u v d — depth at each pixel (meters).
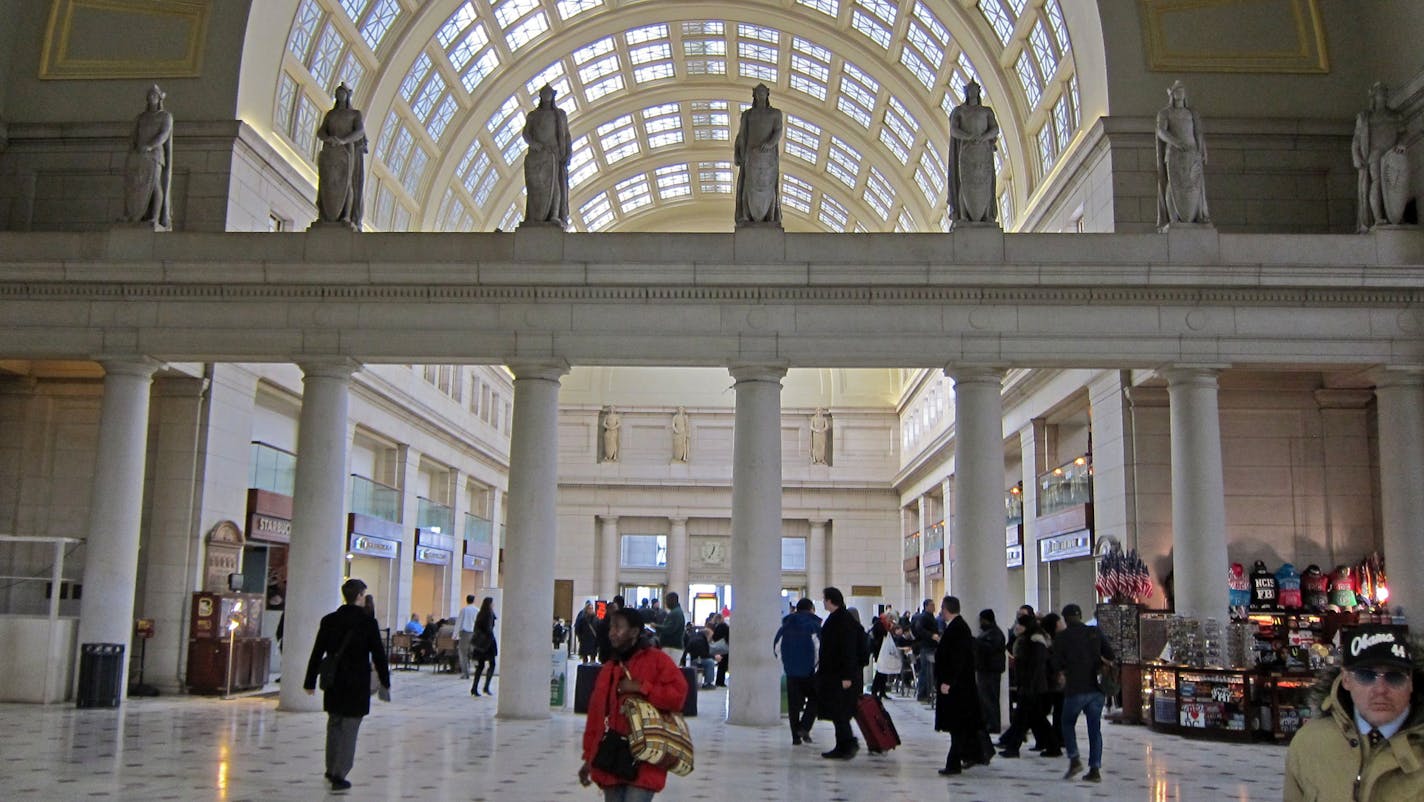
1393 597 16.62
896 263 16.67
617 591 48.53
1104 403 21.05
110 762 11.37
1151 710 16.50
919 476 43.59
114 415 17.20
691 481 48.41
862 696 12.87
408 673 28.34
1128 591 18.62
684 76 37.19
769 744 14.09
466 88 31.25
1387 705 3.37
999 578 16.38
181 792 9.64
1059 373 23.72
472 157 34.56
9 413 21.55
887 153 37.12
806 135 40.31
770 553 16.53
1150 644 17.12
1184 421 16.67
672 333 16.81
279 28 21.77
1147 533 19.67
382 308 17.02
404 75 27.23
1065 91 23.25
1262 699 15.19
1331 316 16.70
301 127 23.88
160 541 20.16
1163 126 17.42
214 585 20.86
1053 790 10.75
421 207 31.72
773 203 17.30
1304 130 19.94
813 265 16.64
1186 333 16.62
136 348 17.12
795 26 31.94
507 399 46.12
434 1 26.44
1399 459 16.70
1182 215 17.20
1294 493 20.27
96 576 17.02
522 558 16.72
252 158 21.16
